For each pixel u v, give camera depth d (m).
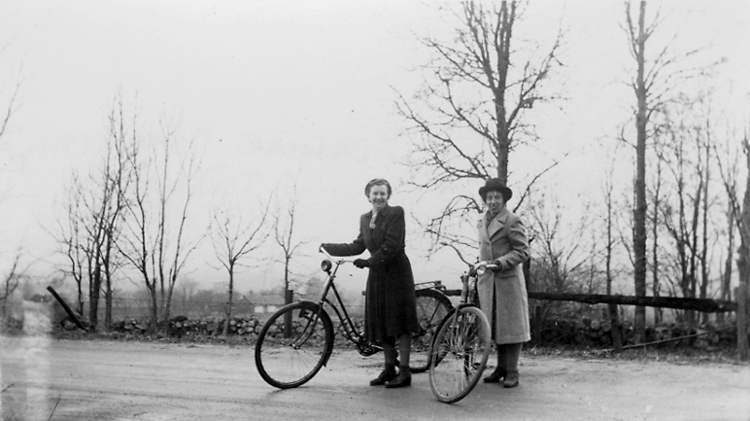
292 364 5.14
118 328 10.95
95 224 11.91
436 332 4.84
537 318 8.01
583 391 4.74
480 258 5.34
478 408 4.23
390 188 5.24
